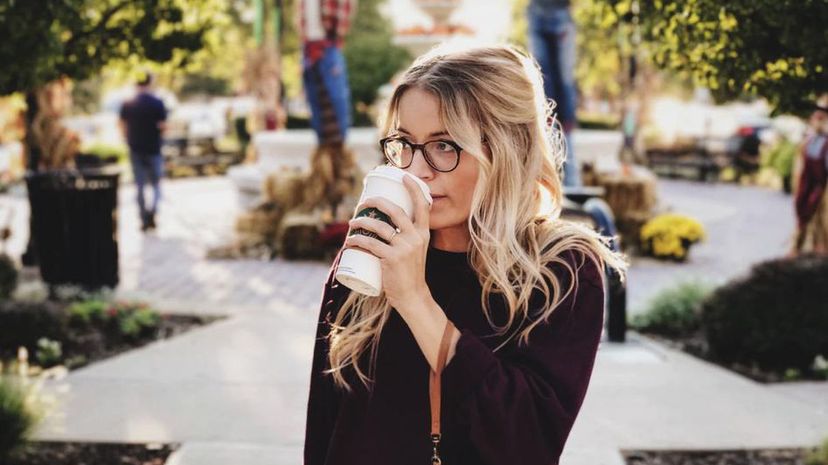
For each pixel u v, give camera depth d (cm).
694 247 1148
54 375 517
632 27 362
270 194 1090
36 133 932
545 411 141
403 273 141
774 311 564
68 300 723
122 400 461
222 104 3170
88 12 493
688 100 2786
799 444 409
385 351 159
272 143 1266
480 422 139
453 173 152
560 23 948
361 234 143
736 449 402
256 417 435
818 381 534
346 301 168
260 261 1005
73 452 390
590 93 2927
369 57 1883
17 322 579
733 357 582
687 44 320
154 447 397
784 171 1773
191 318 685
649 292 862
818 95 335
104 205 741
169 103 2447
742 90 336
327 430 172
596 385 500
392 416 157
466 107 151
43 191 718
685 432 421
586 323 149
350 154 1048
